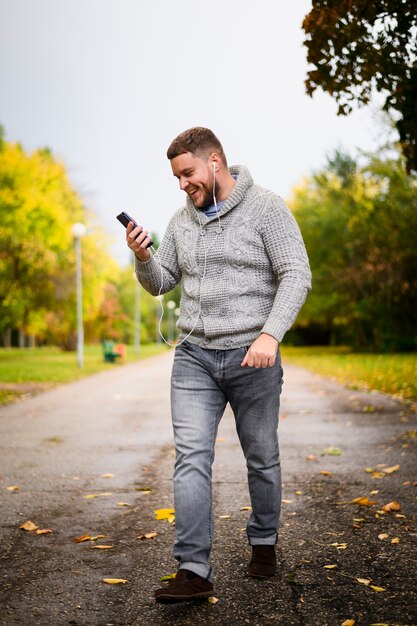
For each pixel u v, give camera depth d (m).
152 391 13.88
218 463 5.95
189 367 3.04
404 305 31.78
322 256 35.66
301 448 6.65
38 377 17.91
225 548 3.60
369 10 6.75
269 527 3.17
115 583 3.11
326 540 3.71
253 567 3.16
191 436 2.96
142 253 3.00
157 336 82.81
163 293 3.24
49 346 70.19
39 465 6.00
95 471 5.73
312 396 11.88
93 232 37.72
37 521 4.19
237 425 3.11
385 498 4.61
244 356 2.96
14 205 31.09
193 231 3.04
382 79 7.38
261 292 2.99
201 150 2.95
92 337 52.38
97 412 10.09
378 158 28.81
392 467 5.61
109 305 50.59
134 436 7.70
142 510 4.44
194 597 2.77
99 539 3.80
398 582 3.06
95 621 2.69
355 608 2.78
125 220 3.03
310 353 37.75
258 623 2.65
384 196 29.95
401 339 33.62
